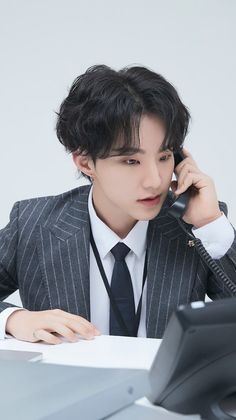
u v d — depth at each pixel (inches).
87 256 47.2
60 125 44.5
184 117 40.6
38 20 79.0
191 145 75.6
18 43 80.0
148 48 75.7
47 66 79.4
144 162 39.4
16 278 52.4
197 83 74.7
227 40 73.5
